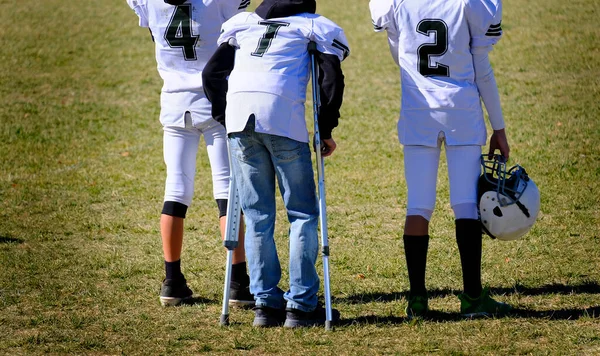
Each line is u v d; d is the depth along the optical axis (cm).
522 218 1759
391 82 4697
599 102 3997
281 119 1673
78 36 6006
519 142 3462
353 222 2636
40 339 1716
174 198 1947
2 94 4694
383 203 2834
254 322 1791
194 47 1917
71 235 2561
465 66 1764
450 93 1750
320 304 1834
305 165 1712
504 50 5041
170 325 1809
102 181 3206
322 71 1678
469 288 1797
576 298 1900
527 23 5581
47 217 2753
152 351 1653
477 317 1792
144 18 1972
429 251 2308
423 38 1753
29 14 6656
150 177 3262
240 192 1756
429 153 1798
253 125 1672
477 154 1795
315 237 1742
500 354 1575
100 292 2042
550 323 1738
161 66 1973
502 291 1975
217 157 1956
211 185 3131
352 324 1773
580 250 2252
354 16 6206
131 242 2491
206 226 2647
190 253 2373
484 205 1775
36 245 2450
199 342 1700
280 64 1694
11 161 3506
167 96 1961
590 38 5144
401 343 1658
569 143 3391
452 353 1583
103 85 4878
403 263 2222
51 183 3181
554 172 3022
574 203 2664
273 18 1733
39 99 4597
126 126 4091
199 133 1994
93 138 3884
